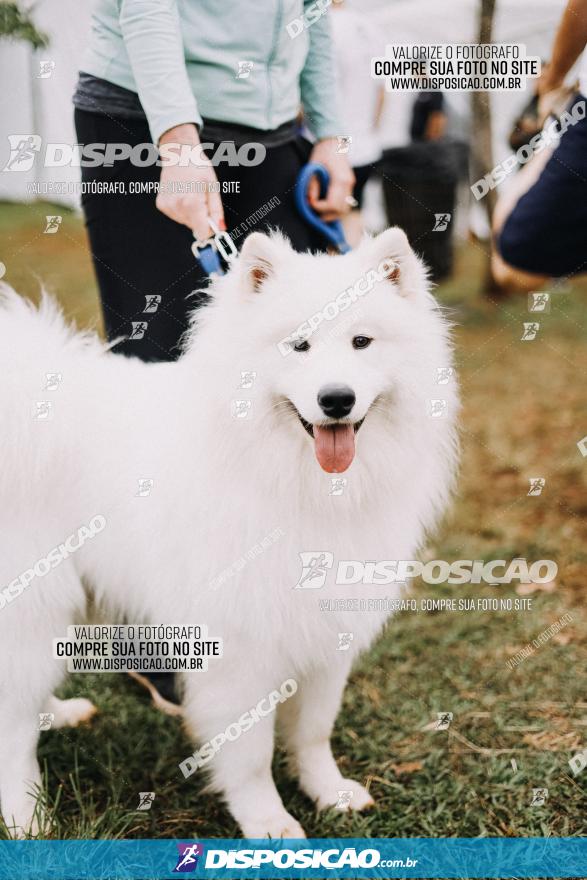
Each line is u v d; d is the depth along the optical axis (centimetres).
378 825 235
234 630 221
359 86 489
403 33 519
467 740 271
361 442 218
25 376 227
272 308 214
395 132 610
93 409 235
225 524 217
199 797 253
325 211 296
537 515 421
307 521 220
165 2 241
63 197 342
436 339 226
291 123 287
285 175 286
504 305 659
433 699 292
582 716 279
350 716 288
